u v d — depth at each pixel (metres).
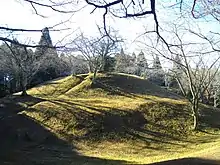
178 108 35.56
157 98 39.47
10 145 28.00
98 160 22.34
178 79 30.66
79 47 12.70
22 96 40.44
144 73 51.03
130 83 45.25
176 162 16.39
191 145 27.38
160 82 54.28
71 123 32.12
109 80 45.16
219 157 17.00
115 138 29.97
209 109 36.03
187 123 32.44
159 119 33.34
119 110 34.66
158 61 24.25
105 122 32.31
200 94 31.34
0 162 19.80
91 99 39.59
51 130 31.27
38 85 48.09
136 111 34.66
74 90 42.91
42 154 24.33
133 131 31.19
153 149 27.16
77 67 50.31
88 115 33.34
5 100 39.81
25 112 34.84
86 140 29.53
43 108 35.31
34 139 30.05
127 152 26.38
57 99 38.84
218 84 38.16
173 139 29.61
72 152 25.98
